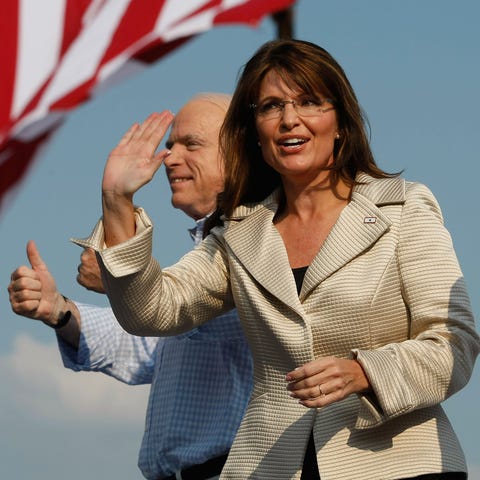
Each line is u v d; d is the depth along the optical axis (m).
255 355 12.97
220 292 13.71
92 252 17.80
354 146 13.06
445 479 11.93
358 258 12.49
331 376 11.19
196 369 16.83
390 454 11.96
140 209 12.70
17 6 7.27
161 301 13.03
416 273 12.26
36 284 17.27
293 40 13.06
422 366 11.69
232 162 13.76
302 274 12.75
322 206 13.05
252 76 13.02
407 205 12.63
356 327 12.22
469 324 12.18
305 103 12.84
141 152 12.50
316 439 12.22
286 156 12.81
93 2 7.31
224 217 13.78
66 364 18.70
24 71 7.14
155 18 7.08
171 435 16.72
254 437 12.75
